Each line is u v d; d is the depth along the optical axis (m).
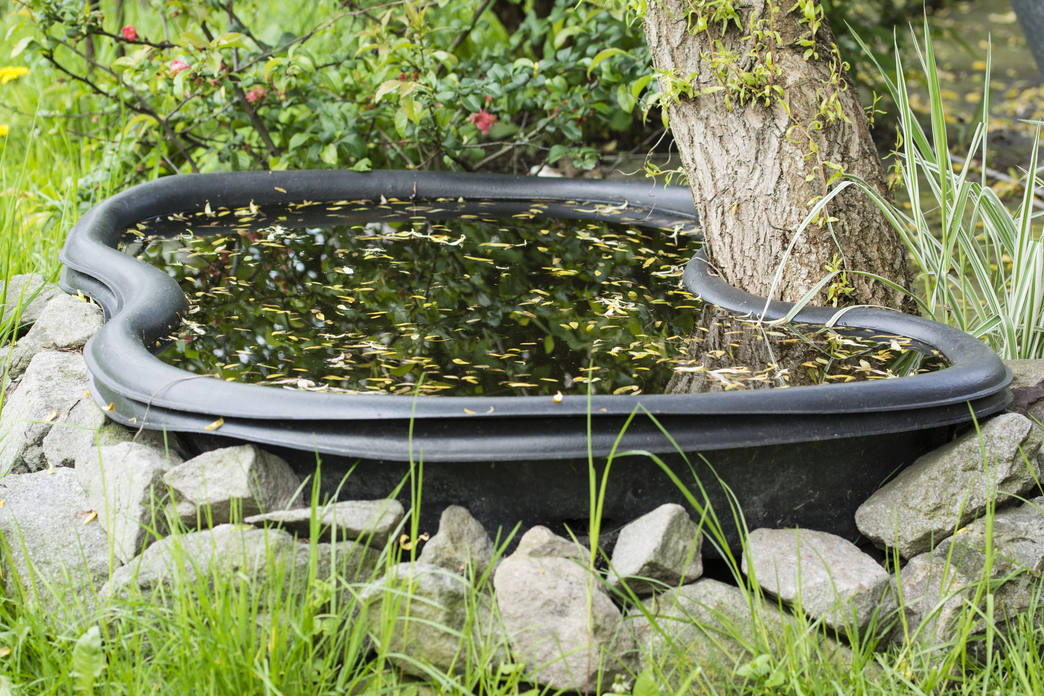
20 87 4.38
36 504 1.50
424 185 3.04
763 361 1.76
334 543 1.27
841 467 1.54
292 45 3.03
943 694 1.33
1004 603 1.46
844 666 1.38
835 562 1.44
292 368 1.69
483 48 3.63
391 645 1.32
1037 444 1.55
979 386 1.54
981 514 1.51
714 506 1.50
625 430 1.38
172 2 3.03
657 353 1.80
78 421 1.67
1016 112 5.49
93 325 1.97
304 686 1.24
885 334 1.92
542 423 1.37
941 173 1.99
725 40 2.08
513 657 1.32
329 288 2.18
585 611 1.31
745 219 2.14
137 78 3.07
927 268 2.06
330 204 2.96
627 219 2.90
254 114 3.17
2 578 1.42
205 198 2.81
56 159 3.41
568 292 2.19
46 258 2.58
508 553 1.50
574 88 3.29
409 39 3.01
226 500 1.39
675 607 1.40
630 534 1.43
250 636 1.23
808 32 2.06
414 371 1.68
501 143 3.33
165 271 2.25
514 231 2.72
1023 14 3.35
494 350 1.80
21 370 1.96
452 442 1.36
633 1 2.21
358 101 3.30
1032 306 1.95
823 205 1.92
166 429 1.46
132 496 1.43
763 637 1.33
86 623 1.30
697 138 2.18
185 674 1.18
